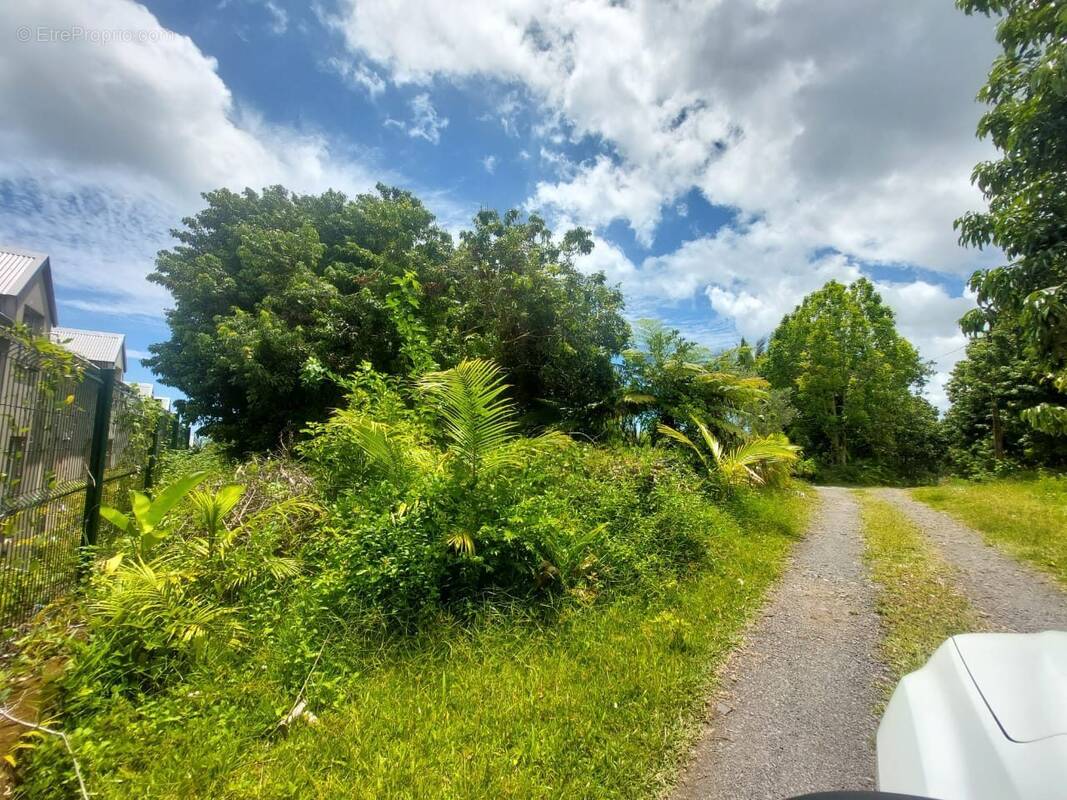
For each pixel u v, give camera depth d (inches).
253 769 93.9
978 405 735.7
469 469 181.5
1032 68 173.3
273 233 458.0
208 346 427.5
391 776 91.7
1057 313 179.6
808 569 224.2
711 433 414.3
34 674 107.0
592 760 97.5
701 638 147.6
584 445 293.1
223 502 171.5
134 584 132.3
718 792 91.6
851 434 1050.7
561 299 435.5
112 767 91.3
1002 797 47.7
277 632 136.4
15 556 121.5
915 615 168.6
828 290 1017.5
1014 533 265.9
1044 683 59.4
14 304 490.9
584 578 177.3
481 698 116.6
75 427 155.9
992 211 209.0
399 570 151.9
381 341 408.5
